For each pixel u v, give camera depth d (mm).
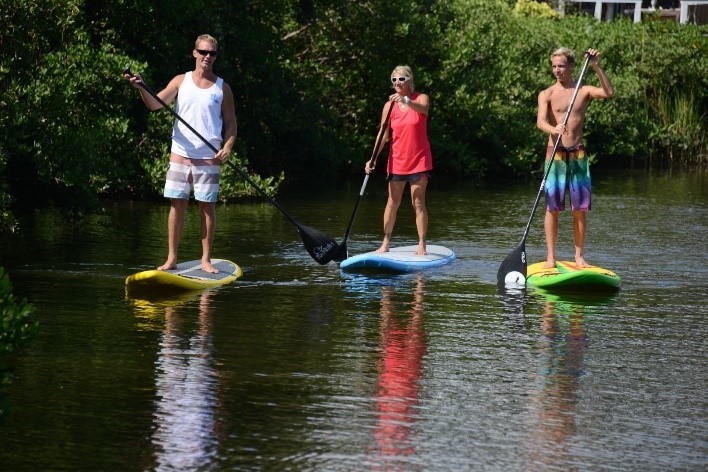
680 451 10320
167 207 30281
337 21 42062
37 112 23078
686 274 20156
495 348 14055
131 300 16594
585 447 10375
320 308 16375
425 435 10633
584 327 15383
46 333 14289
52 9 23688
